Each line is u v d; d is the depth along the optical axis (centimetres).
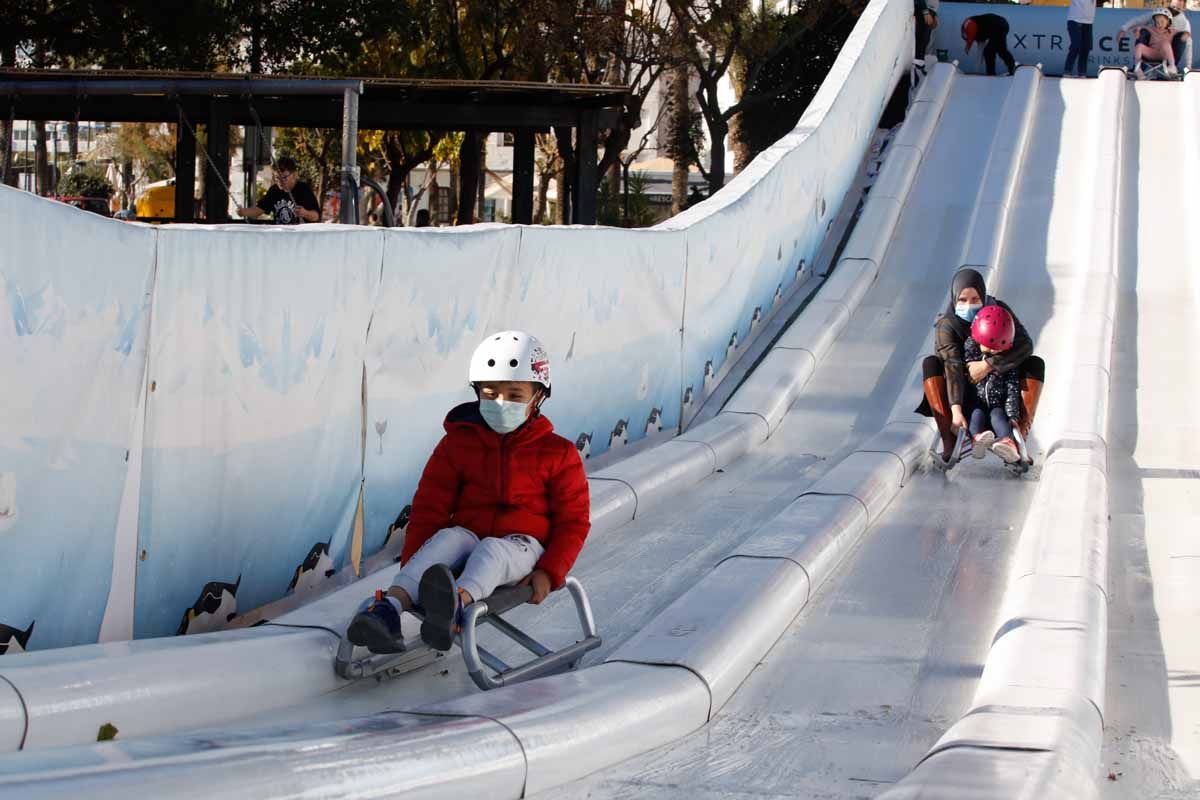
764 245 1404
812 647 629
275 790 363
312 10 2583
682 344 1148
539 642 623
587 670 534
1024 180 1850
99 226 497
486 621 560
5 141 1872
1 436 465
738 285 1316
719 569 680
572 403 923
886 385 1275
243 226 590
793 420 1182
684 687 523
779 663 606
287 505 621
